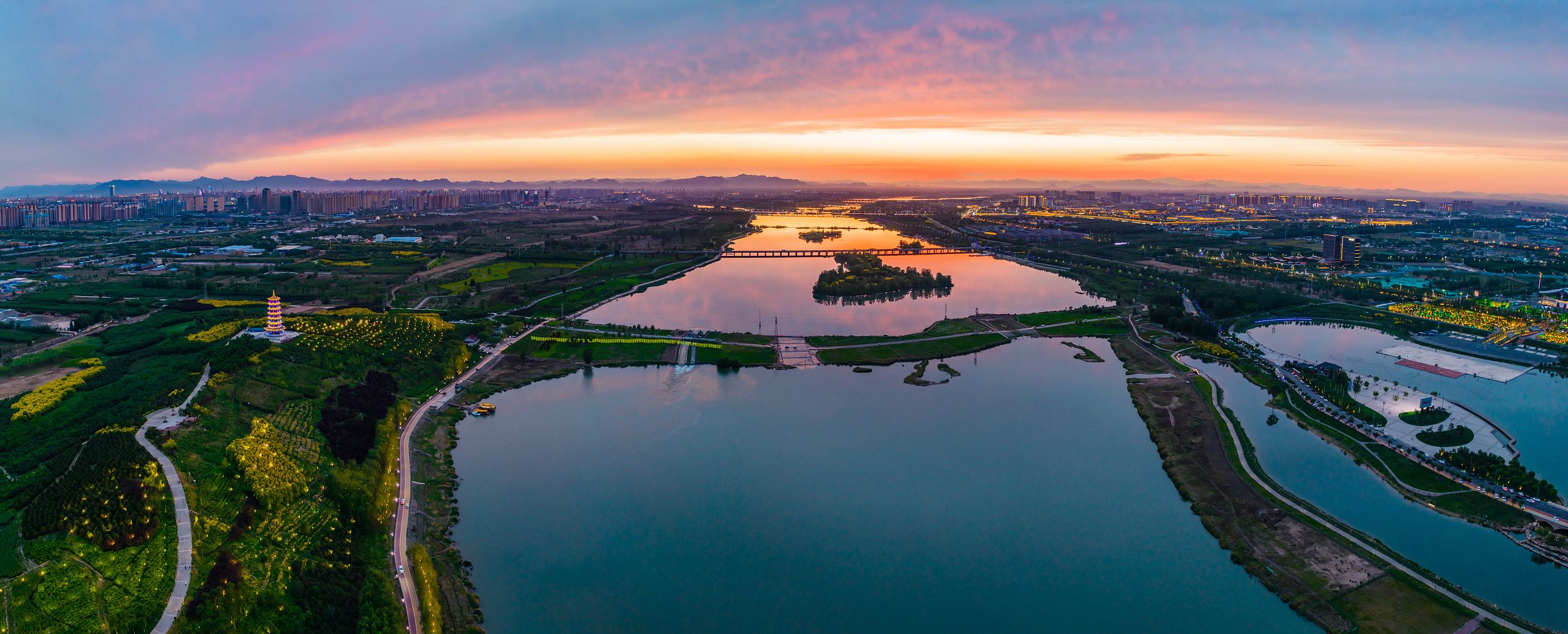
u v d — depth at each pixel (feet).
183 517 597.93
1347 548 646.33
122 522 569.23
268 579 550.36
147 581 530.27
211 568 545.03
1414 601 574.15
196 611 500.33
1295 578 608.60
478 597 589.32
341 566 585.63
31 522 572.92
